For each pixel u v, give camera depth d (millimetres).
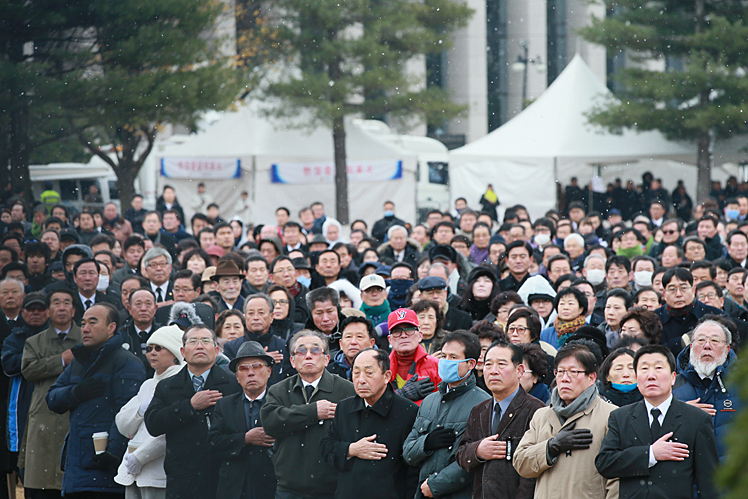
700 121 51281
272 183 57531
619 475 9352
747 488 3088
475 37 103938
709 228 24781
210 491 12484
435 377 12406
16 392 15906
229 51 60281
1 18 40094
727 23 52875
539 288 17031
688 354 11930
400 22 57062
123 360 13641
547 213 37781
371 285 16094
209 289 19734
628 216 54188
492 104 108750
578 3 109688
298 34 58969
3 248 21812
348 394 12289
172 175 56562
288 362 14633
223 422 12414
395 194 59281
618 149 53375
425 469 10875
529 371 11719
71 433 13375
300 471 11688
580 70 56500
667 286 15195
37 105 44688
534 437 10023
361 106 58656
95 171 60469
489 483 10117
